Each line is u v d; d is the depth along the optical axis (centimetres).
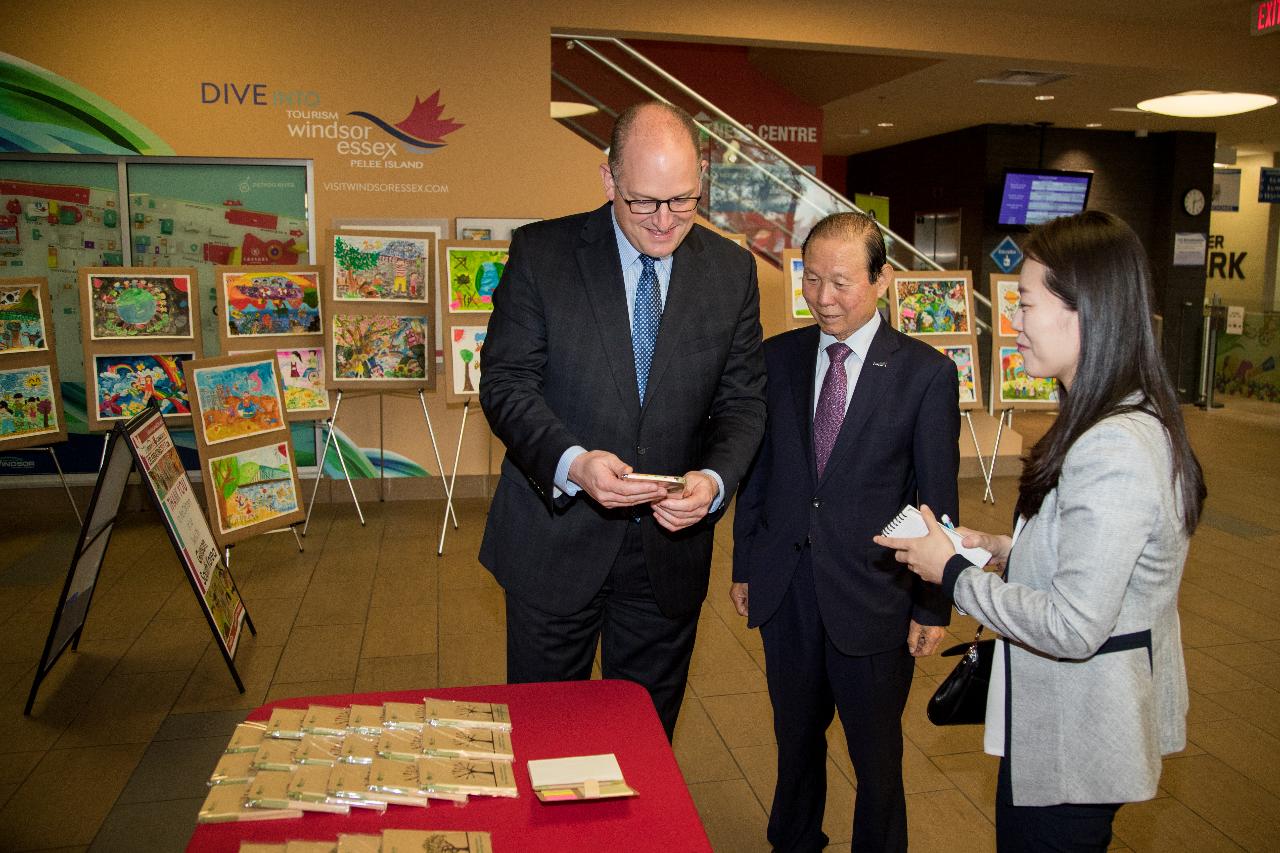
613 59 679
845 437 211
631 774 137
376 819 125
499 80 596
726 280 198
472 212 604
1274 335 1053
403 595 445
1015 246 1141
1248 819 270
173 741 309
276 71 573
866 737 215
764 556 222
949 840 258
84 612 365
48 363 518
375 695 158
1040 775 142
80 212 570
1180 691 145
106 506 355
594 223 193
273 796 127
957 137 1177
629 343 188
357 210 593
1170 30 738
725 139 668
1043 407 646
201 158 573
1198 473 135
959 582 144
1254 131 1147
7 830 259
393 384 543
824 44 664
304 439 607
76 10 550
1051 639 130
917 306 637
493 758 139
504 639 394
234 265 557
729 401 202
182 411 544
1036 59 712
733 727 323
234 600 382
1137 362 134
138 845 254
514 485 198
